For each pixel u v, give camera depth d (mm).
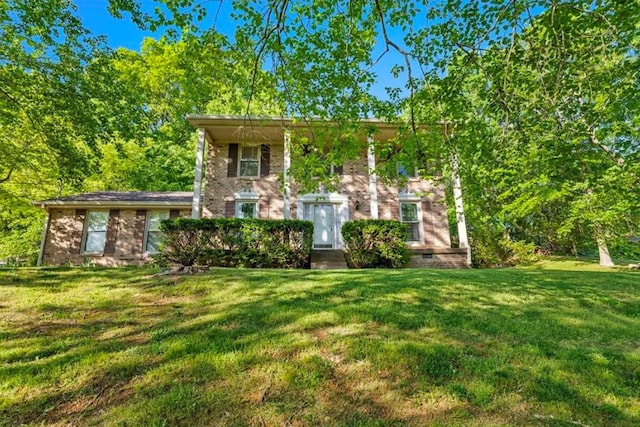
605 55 4910
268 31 5027
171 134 18781
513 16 4586
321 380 2658
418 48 5590
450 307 4449
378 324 3814
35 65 7789
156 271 6496
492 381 2664
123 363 2900
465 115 5977
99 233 12062
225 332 3561
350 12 5117
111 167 16438
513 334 3607
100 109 8945
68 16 7586
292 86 5852
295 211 12391
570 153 5441
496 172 6574
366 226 10008
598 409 2334
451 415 2254
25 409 2293
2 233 15383
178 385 2564
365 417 2227
